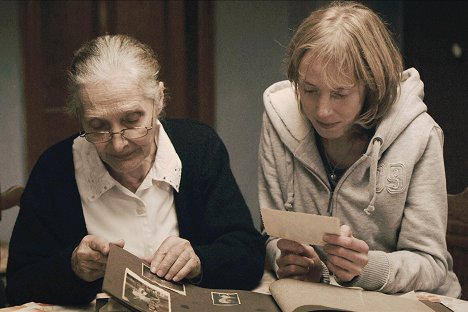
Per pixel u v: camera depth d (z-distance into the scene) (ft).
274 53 13.58
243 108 13.69
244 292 4.62
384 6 11.96
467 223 6.23
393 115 5.24
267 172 5.91
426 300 4.68
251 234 5.50
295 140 5.61
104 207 5.25
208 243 5.46
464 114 11.17
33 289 4.90
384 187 5.26
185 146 5.52
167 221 5.39
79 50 4.81
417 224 5.16
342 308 4.21
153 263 4.57
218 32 13.17
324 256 5.46
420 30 11.76
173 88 13.16
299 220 4.52
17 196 7.50
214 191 5.49
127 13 12.64
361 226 5.43
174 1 12.94
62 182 5.27
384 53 4.94
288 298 4.32
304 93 4.97
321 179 5.56
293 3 13.20
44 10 12.09
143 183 5.24
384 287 4.83
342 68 4.74
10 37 11.93
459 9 11.22
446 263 5.20
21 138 12.25
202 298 4.38
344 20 4.86
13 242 5.22
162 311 3.96
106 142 4.62
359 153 5.47
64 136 12.60
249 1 13.26
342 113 4.92
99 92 4.49
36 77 12.17
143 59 4.67
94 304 4.90
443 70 11.48
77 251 4.63
